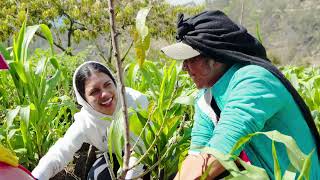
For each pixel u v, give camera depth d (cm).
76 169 287
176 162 241
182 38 189
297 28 5331
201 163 169
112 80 263
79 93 260
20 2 1581
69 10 1552
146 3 1580
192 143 200
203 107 195
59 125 343
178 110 266
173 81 257
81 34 1509
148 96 335
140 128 232
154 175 244
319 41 5122
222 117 167
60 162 258
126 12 1373
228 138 161
